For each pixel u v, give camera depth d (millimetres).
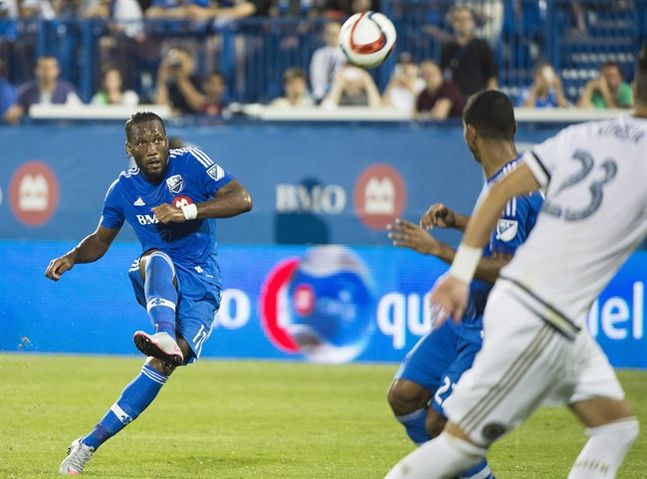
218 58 51094
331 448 25188
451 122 46281
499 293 13812
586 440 26828
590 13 48156
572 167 13703
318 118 47562
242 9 52531
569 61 48531
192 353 21594
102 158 46750
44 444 24562
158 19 49812
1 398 30625
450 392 17391
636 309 40812
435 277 41938
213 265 22375
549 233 13672
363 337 42344
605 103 47156
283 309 42781
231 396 33719
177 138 46500
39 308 42750
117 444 25094
